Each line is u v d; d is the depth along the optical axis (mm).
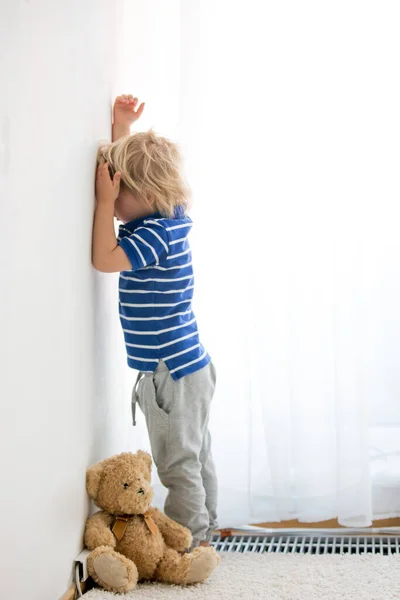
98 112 1631
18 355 1192
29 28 1206
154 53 1915
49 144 1309
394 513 1917
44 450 1314
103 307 1695
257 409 1923
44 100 1280
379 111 1888
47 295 1317
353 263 1839
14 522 1181
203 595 1473
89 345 1581
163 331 1639
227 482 1911
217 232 1895
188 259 1688
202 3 1880
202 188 1889
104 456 1707
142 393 1661
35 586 1270
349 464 1846
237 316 1896
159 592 1480
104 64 1686
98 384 1654
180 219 1678
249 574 1594
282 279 1877
